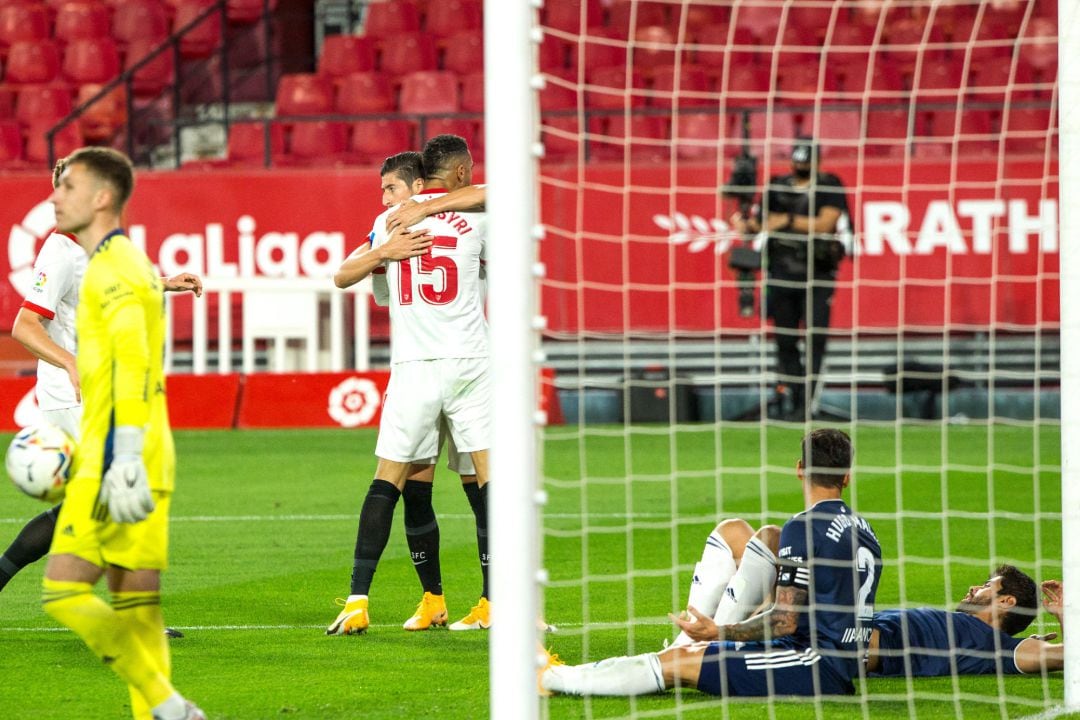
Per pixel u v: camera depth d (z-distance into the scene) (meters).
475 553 30.39
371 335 61.56
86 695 18.50
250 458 47.28
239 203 59.16
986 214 55.91
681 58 68.62
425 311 22.50
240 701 18.17
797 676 17.70
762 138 64.12
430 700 18.20
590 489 39.78
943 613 19.52
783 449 47.94
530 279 13.71
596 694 18.06
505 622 13.59
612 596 25.25
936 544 30.53
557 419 56.94
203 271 59.31
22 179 59.69
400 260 21.91
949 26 68.19
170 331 59.34
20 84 73.38
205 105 71.88
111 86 64.19
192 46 74.81
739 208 51.62
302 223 59.06
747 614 18.88
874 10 69.88
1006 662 19.38
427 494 23.08
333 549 30.97
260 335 57.41
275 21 75.56
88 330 14.57
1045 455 45.72
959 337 56.66
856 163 56.59
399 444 22.53
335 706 17.91
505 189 13.69
